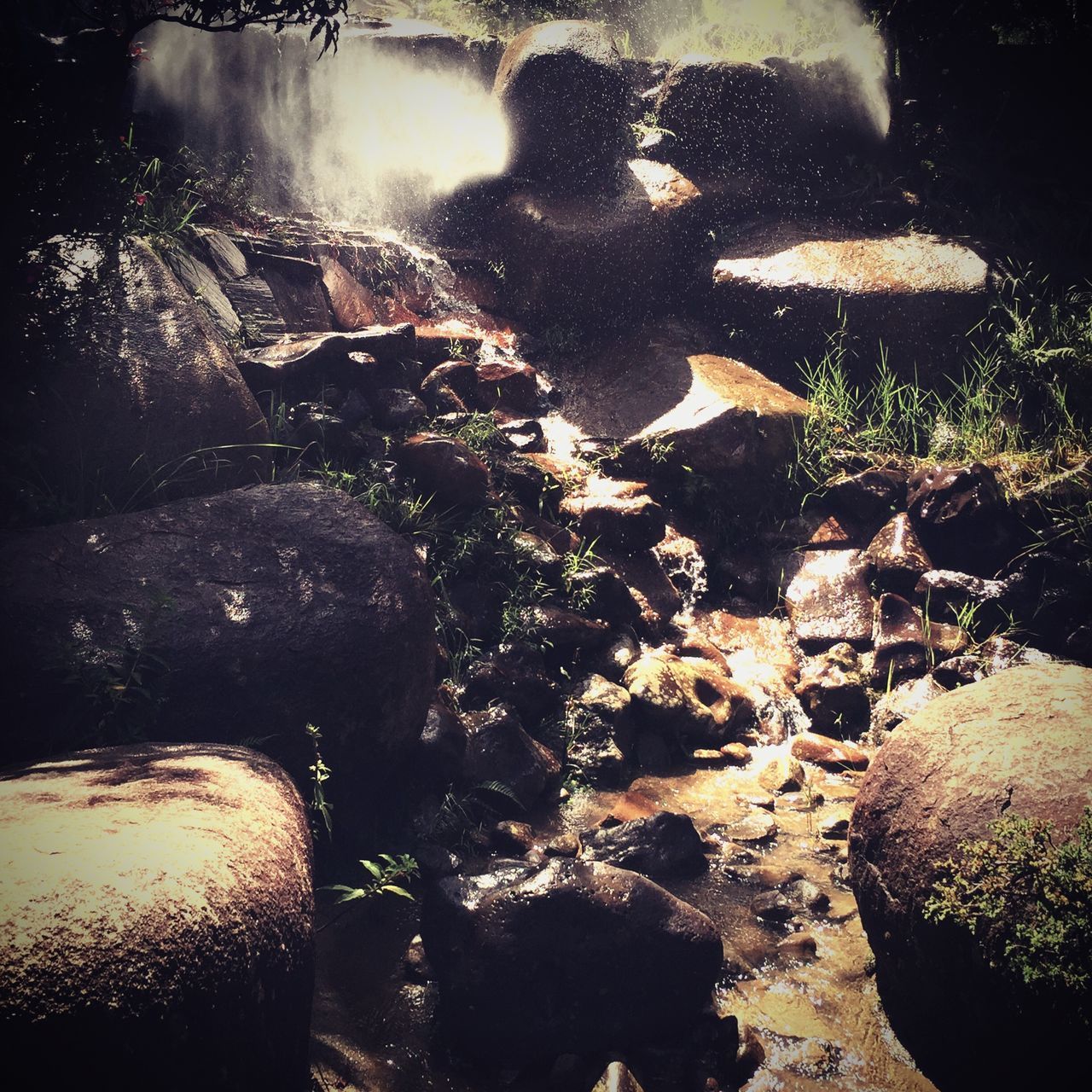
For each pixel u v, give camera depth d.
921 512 6.41
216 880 2.49
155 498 4.74
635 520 6.04
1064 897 2.72
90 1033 2.07
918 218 8.35
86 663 3.62
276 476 5.32
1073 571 6.02
